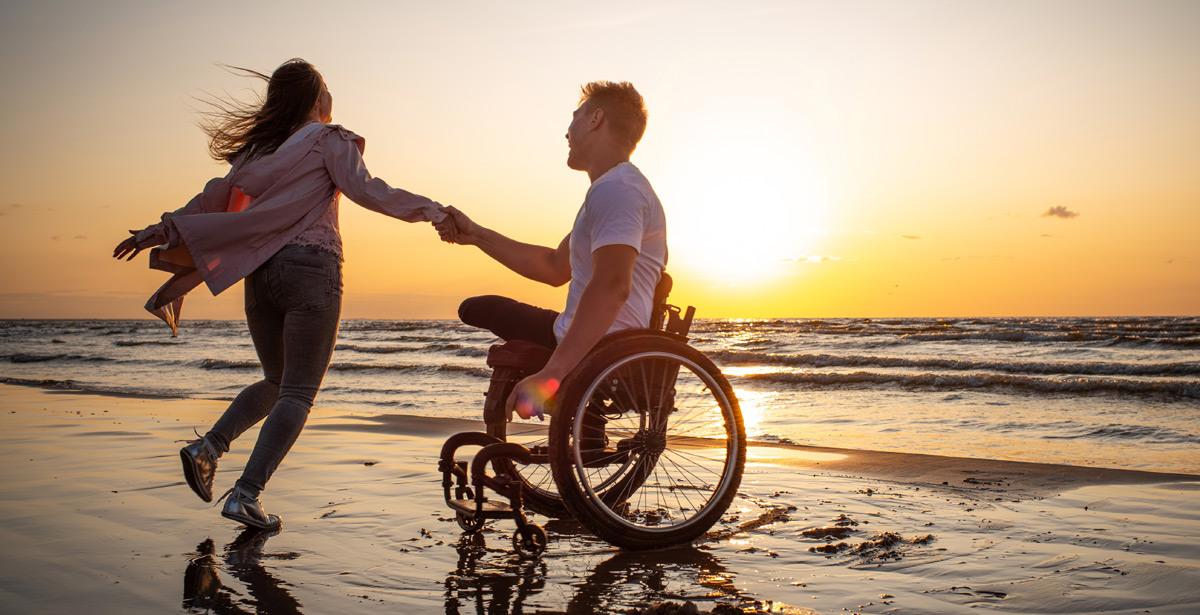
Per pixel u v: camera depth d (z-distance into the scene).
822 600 2.16
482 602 2.12
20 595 2.15
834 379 14.14
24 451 5.01
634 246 2.54
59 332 58.62
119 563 2.47
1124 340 27.38
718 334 44.06
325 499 3.54
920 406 10.57
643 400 2.74
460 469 2.90
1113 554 2.65
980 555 2.64
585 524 2.59
